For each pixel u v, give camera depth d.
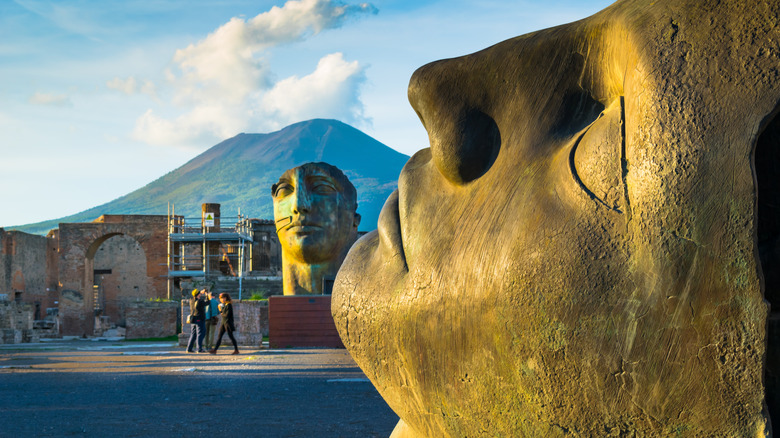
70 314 43.25
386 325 1.89
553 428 1.50
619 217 1.40
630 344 1.36
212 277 31.48
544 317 1.45
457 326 1.64
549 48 1.72
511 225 1.57
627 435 1.41
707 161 1.30
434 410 1.81
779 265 1.48
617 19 1.57
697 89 1.34
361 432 4.54
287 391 6.98
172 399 6.48
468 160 1.77
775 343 1.41
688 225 1.31
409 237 1.89
